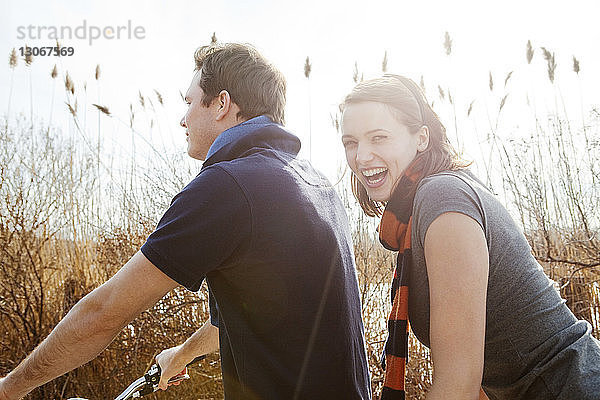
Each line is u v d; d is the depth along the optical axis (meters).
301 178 1.31
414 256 1.13
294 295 1.19
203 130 1.49
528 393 1.08
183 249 1.12
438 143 1.25
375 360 3.01
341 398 1.22
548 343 1.07
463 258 1.00
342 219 1.42
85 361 1.18
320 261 1.24
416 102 1.23
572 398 1.02
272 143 1.35
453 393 0.96
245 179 1.18
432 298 1.02
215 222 1.13
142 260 1.13
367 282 3.12
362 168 1.23
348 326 1.28
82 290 3.62
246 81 1.45
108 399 3.30
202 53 1.53
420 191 1.11
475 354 0.98
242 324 1.19
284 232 1.19
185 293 3.34
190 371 3.26
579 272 3.23
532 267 1.13
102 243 3.76
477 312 0.99
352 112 1.23
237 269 1.18
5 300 3.49
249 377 1.18
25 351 3.45
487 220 1.08
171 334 3.30
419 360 2.94
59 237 3.90
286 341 1.18
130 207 3.74
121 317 1.15
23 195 3.78
